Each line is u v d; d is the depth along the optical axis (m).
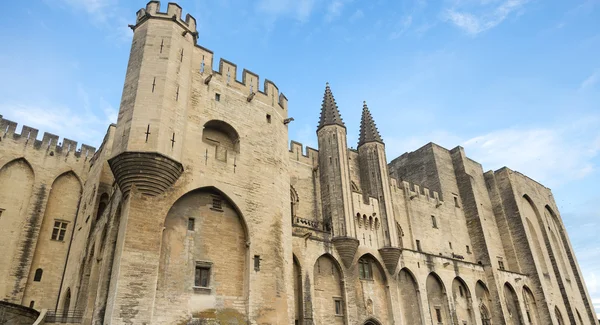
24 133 37.06
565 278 60.69
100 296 21.38
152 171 22.59
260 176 28.73
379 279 36.94
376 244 37.50
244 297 24.80
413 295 39.00
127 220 21.41
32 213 35.22
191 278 23.41
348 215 35.75
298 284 30.70
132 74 25.72
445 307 40.97
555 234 65.06
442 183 52.88
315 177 39.62
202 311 22.95
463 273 44.88
